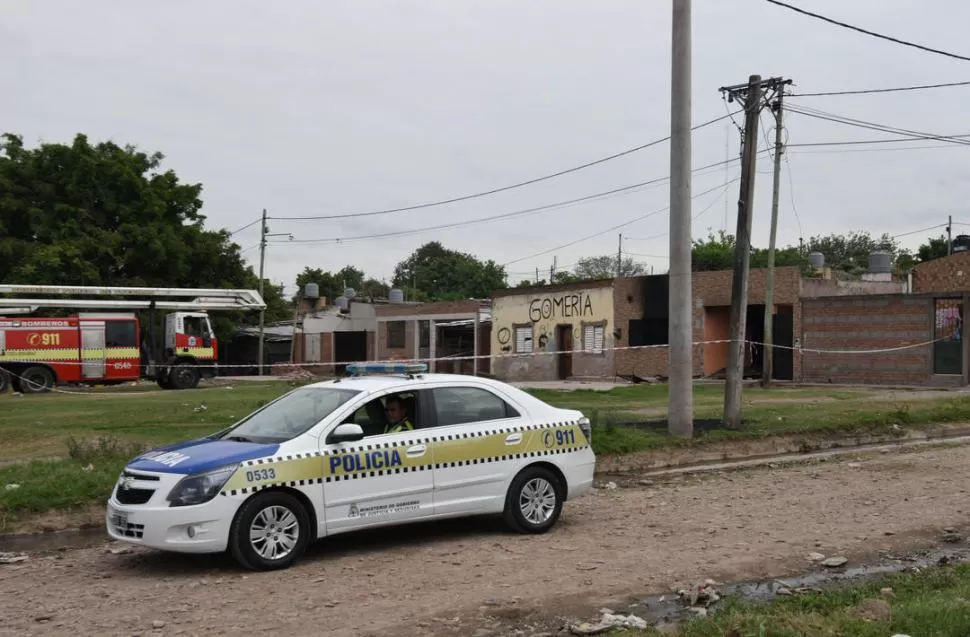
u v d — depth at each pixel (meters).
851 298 30.94
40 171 43.75
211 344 36.50
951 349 28.75
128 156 46.59
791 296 32.53
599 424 15.54
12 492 10.17
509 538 9.00
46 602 6.92
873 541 8.70
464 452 8.80
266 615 6.47
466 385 9.12
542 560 8.04
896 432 17.56
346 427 8.15
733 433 15.65
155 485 7.63
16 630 6.20
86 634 6.09
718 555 8.16
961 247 39.72
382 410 8.60
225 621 6.34
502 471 9.01
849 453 15.30
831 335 31.45
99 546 9.04
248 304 35.22
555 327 38.59
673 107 15.05
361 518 8.23
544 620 6.36
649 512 10.28
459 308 44.16
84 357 34.09
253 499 7.71
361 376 9.34
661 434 15.20
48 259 40.16
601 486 12.17
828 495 11.20
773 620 5.89
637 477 13.04
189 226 47.78
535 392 26.73
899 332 29.83
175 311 35.66
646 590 7.09
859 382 30.62
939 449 15.48
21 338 33.03
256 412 9.05
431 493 8.60
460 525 9.69
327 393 8.80
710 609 6.59
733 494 11.38
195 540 7.50
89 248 42.12
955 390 27.22
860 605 6.33
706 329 34.69
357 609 6.59
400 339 47.53
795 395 25.27
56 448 14.41
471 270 80.12
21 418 19.77
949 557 8.12
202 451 7.99
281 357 57.12
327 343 52.97
